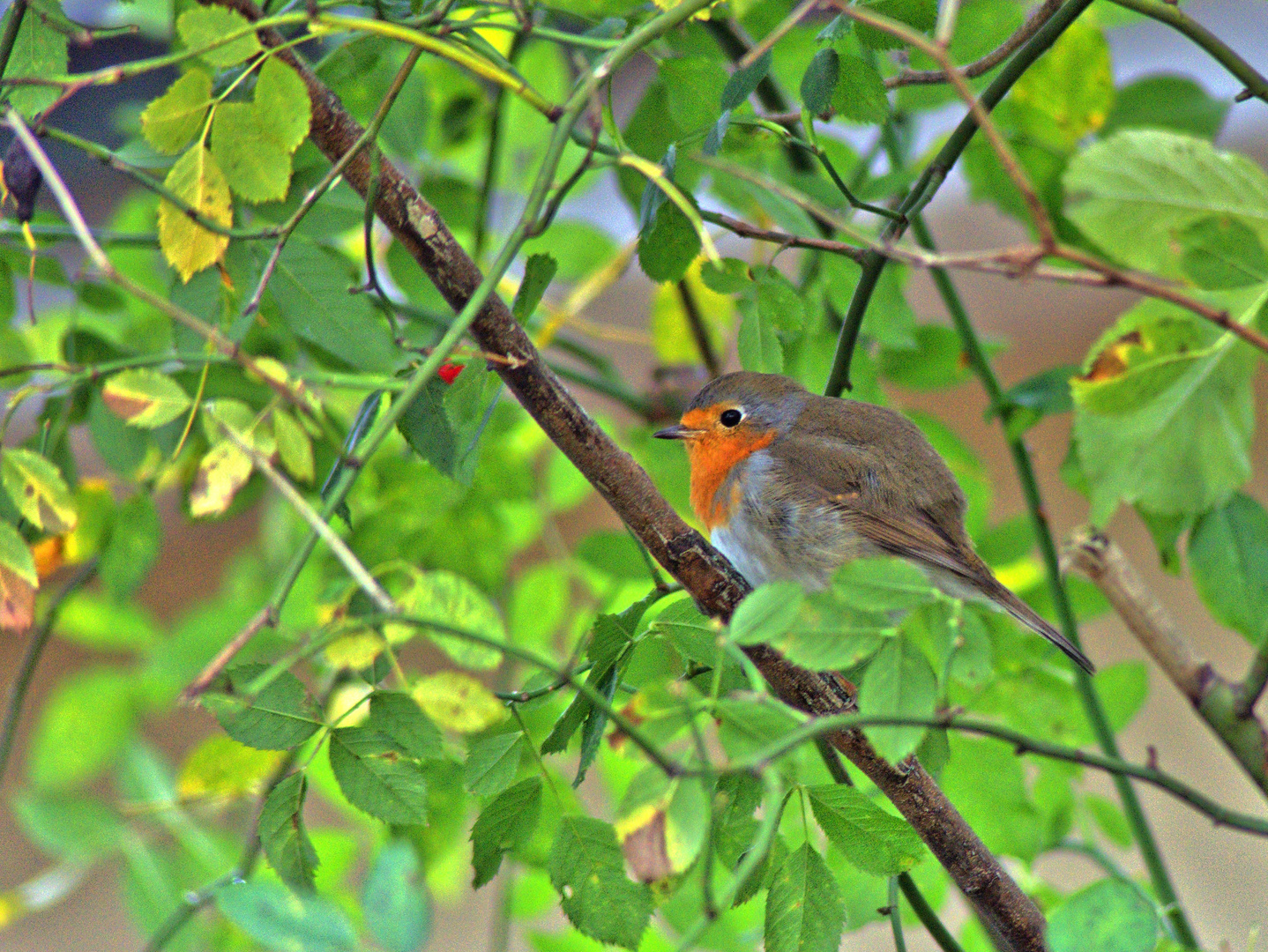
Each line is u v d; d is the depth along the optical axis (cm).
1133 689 642
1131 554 1216
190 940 504
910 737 341
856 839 423
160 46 1027
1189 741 1066
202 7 399
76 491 614
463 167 823
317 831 634
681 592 477
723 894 298
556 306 851
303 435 391
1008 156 335
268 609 347
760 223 762
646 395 866
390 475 692
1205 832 1002
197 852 545
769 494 746
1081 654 601
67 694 557
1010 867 620
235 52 405
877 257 505
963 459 768
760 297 497
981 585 662
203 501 380
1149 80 702
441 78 775
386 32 404
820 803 424
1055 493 1228
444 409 471
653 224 487
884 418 768
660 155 610
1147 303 412
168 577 1083
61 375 585
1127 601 579
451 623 358
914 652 348
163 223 427
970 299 1280
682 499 812
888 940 888
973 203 721
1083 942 360
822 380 653
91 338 639
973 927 614
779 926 411
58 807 500
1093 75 656
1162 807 1020
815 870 415
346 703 593
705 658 432
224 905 368
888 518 724
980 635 348
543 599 736
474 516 706
